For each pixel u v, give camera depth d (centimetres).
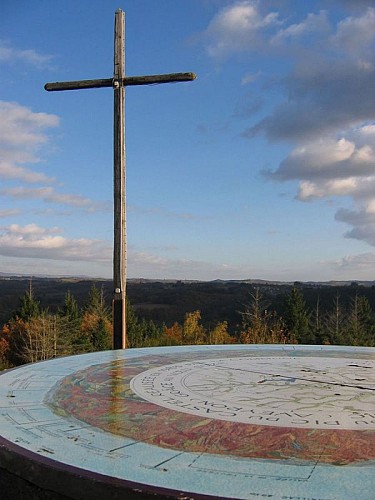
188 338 3650
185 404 332
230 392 368
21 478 233
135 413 310
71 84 721
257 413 310
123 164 707
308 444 254
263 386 390
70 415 305
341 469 222
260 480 210
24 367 477
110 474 215
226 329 3872
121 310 694
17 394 360
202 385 394
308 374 445
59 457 233
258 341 2958
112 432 272
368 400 344
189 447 249
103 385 394
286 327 3694
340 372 457
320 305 4216
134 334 3681
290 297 3938
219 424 287
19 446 246
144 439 261
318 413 310
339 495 196
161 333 4028
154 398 349
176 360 530
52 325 3828
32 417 299
